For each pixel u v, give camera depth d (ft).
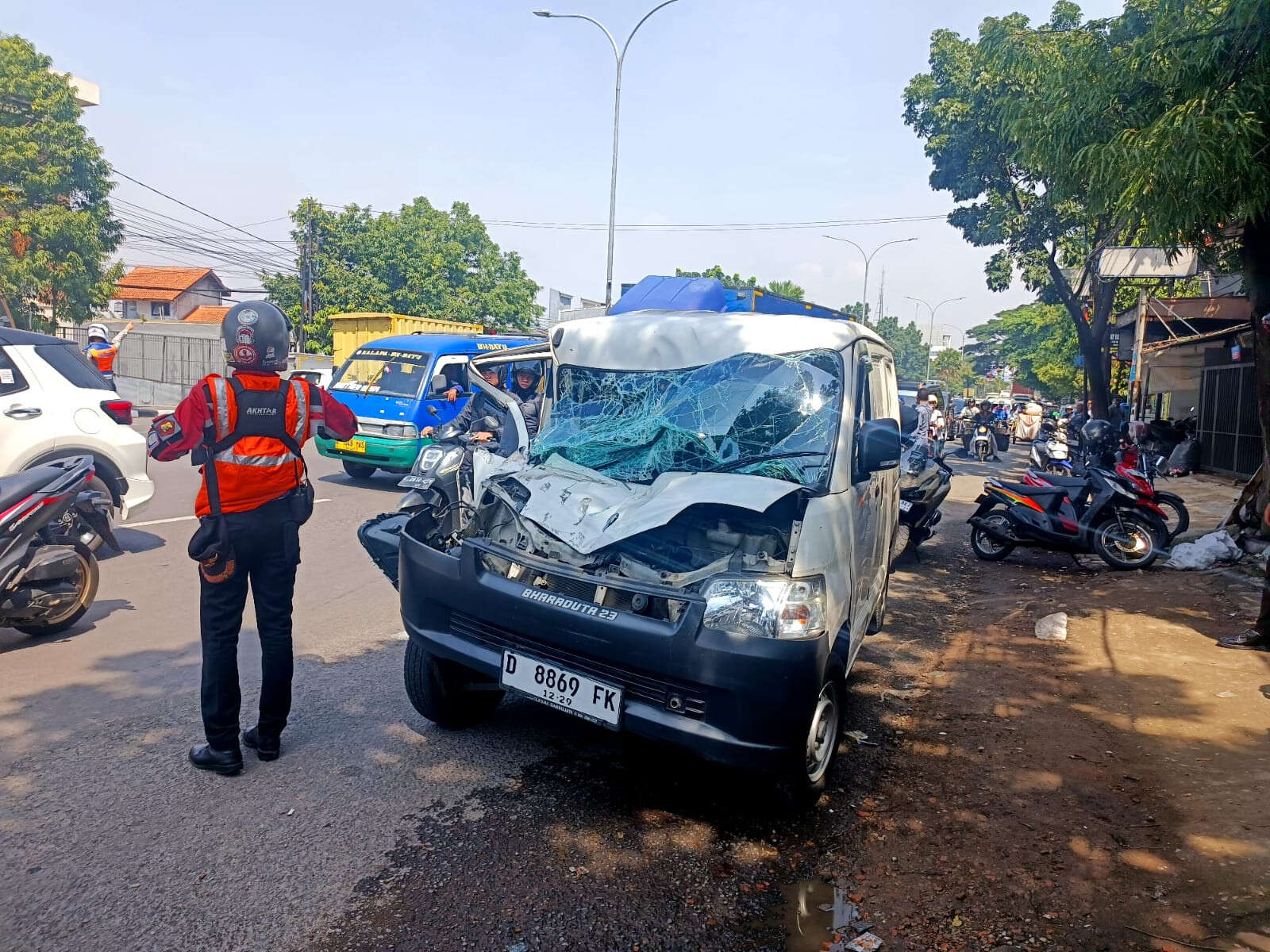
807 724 10.65
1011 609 22.81
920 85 73.15
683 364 14.58
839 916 9.55
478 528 13.60
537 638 11.38
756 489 11.87
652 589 10.71
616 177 80.18
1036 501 28.35
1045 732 14.32
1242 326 52.42
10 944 8.53
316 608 20.56
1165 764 12.90
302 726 13.94
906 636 20.44
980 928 9.25
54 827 10.65
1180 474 56.08
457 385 41.09
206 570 11.73
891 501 18.71
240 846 10.42
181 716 14.05
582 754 13.35
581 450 14.12
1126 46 22.06
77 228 74.95
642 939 9.01
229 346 11.94
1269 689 15.96
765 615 10.46
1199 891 9.71
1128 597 23.49
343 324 64.85
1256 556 26.55
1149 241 21.58
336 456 39.68
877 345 16.92
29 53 75.61
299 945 8.70
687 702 10.57
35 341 23.84
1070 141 22.63
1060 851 10.69
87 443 23.66
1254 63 19.20
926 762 13.35
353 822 11.07
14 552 16.71
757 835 11.18
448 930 9.02
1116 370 93.97
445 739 13.67
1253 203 19.02
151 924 8.92
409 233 136.15
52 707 14.28
